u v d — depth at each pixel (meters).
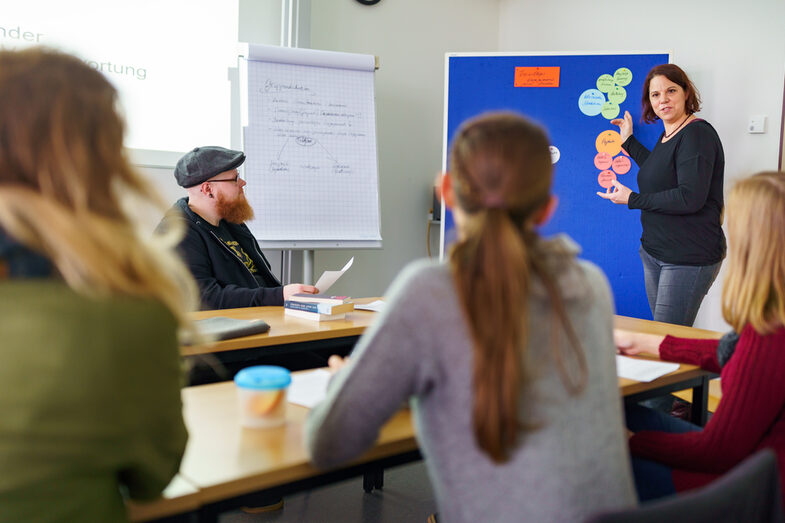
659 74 3.30
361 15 4.21
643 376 1.56
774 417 1.19
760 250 1.20
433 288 0.87
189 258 2.68
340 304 2.16
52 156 0.74
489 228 0.85
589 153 3.85
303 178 3.66
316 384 1.43
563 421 0.85
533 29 4.62
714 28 3.83
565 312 0.88
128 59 3.32
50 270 0.74
